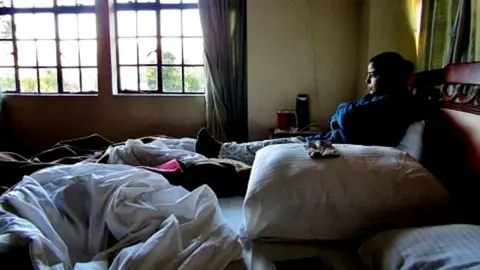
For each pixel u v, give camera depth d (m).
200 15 3.57
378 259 1.01
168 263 0.94
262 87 3.26
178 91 4.05
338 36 3.17
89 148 2.65
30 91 4.11
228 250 1.02
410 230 1.02
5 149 4.05
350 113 1.88
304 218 1.20
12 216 1.04
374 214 1.19
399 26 2.75
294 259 1.12
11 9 4.05
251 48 3.22
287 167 1.30
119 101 3.93
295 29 3.18
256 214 1.23
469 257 0.80
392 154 1.36
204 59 3.70
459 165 1.45
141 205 1.17
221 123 3.68
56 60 4.08
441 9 2.03
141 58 4.02
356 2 3.12
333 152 1.36
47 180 1.41
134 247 0.98
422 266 0.85
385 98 1.86
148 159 1.96
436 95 1.70
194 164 1.73
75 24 4.03
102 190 1.23
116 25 3.98
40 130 4.04
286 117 3.09
